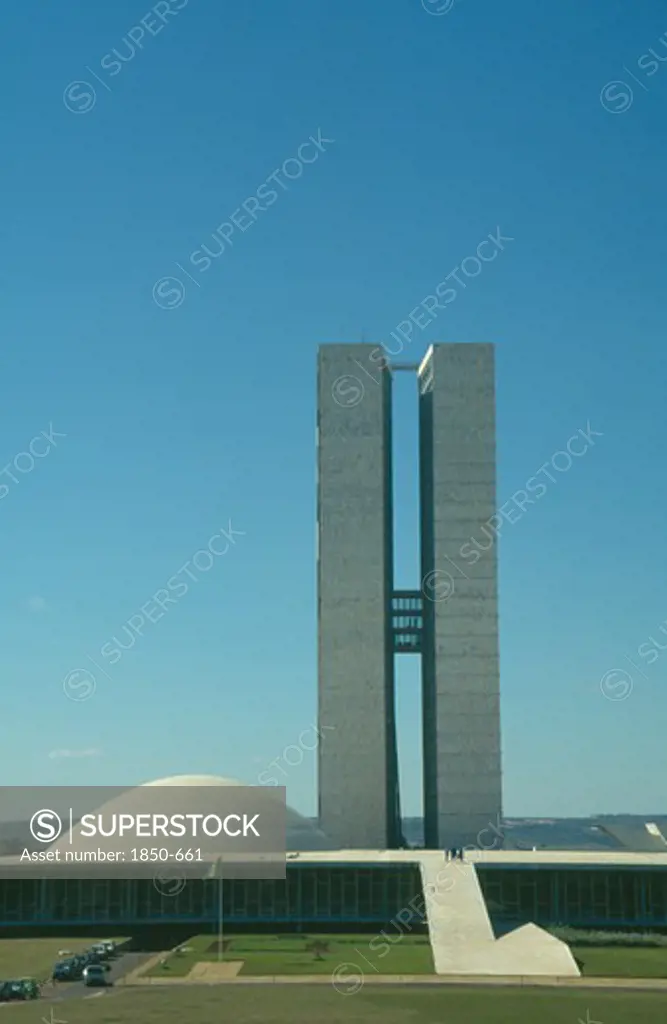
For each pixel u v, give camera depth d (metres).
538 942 104.00
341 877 126.69
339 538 180.50
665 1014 80.88
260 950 109.56
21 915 125.62
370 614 179.12
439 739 175.50
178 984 92.50
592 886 126.00
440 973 96.56
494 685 176.25
